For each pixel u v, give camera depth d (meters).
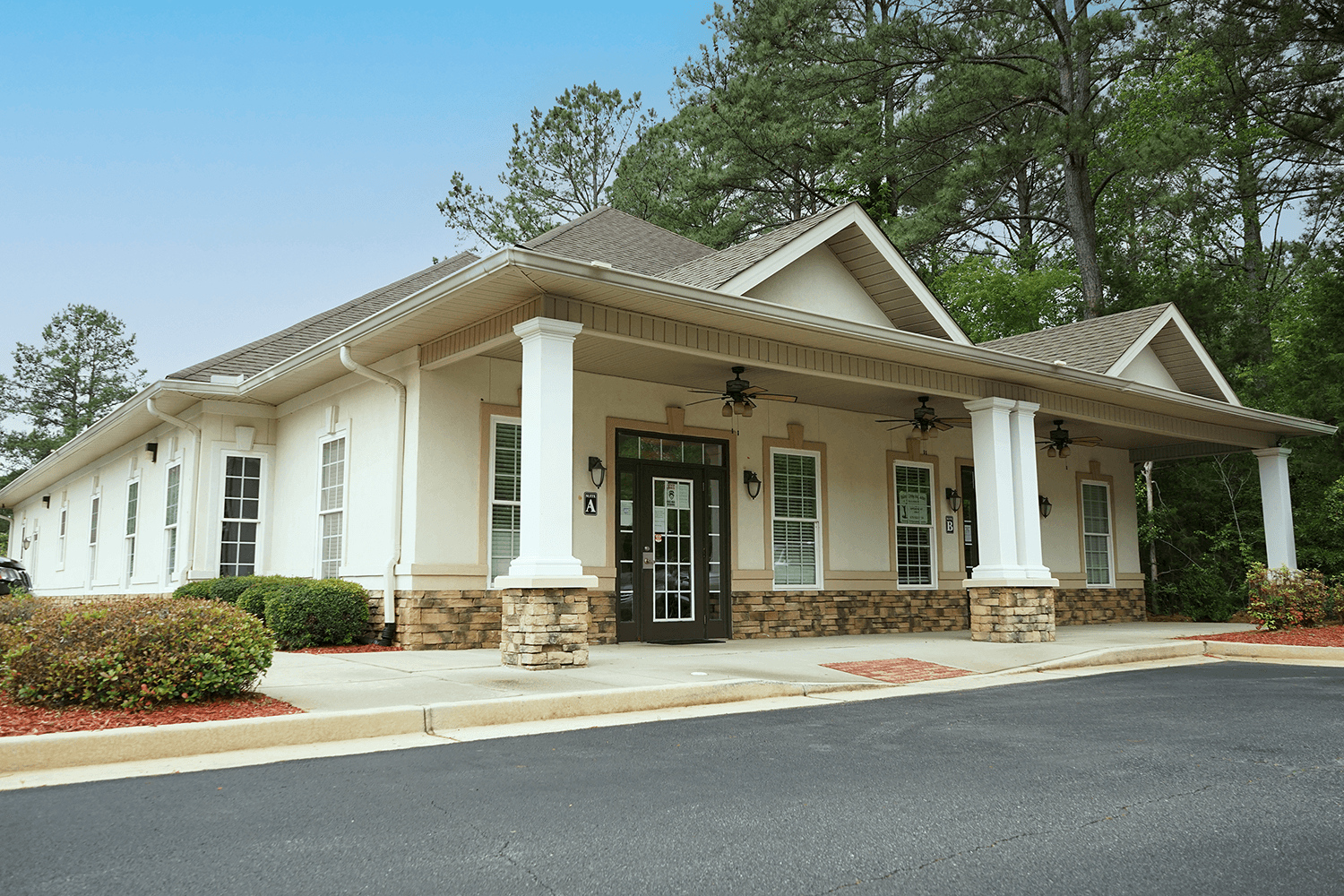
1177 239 29.78
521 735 6.18
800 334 10.77
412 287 15.19
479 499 11.41
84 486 20.53
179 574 13.87
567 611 8.86
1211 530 21.44
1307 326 21.41
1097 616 18.09
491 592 11.31
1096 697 8.12
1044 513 17.59
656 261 14.05
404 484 11.16
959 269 27.48
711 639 13.14
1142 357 16.48
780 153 27.73
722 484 13.60
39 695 6.14
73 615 6.46
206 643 6.52
